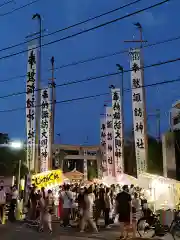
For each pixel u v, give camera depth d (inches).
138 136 900.6
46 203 660.1
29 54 920.9
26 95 932.6
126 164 1985.7
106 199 755.4
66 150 1566.2
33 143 935.0
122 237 563.5
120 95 1122.0
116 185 983.6
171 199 848.9
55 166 1497.3
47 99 1045.2
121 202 569.0
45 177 910.4
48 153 1032.8
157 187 866.8
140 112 895.7
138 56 899.4
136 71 895.7
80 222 672.4
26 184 922.7
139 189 893.8
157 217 603.2
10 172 1718.8
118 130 1109.1
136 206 687.7
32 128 933.8
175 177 954.7
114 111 1120.8
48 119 1039.0
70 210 792.9
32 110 934.4
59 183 901.8
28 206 836.0
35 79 924.6
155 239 557.6
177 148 957.2
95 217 743.7
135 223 579.5
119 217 567.2
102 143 1403.8
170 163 962.1
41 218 656.4
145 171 898.1
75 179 1456.7
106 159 1273.4
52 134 1421.0
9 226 732.7
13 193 851.4
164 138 976.3
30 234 615.8
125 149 2003.0
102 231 669.3
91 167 2064.5
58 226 741.9
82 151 1565.0
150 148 1950.1
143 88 896.9
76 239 564.1
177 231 538.3
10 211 833.5
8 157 1782.7
